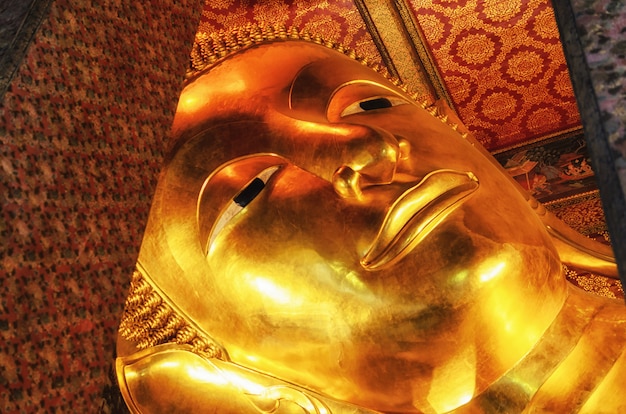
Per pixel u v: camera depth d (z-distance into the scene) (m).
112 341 1.72
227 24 4.43
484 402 3.07
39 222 1.61
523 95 4.90
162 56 2.10
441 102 4.12
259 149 3.01
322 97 3.20
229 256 3.00
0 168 1.56
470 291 2.84
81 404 1.61
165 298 3.10
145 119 1.98
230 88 3.26
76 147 1.74
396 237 2.82
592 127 1.33
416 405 3.08
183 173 3.06
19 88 1.64
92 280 1.70
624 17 1.35
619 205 1.25
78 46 1.81
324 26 4.52
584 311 3.23
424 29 4.53
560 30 1.45
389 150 2.78
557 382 3.08
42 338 1.55
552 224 3.66
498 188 3.16
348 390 3.12
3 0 1.81
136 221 1.87
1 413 1.44
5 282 1.51
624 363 3.14
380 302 2.87
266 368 3.16
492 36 4.55
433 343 2.89
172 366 3.18
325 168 2.89
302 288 2.93
